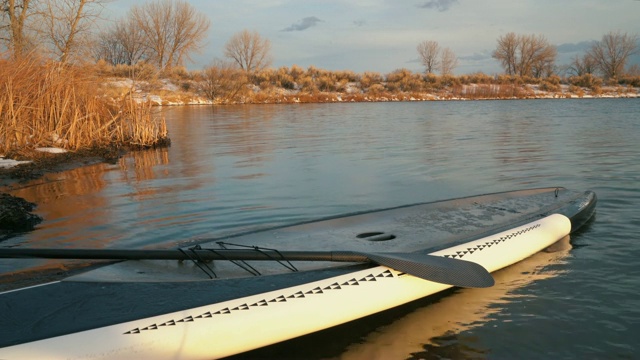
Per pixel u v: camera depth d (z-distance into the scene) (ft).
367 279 13.00
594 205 20.90
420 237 16.63
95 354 9.82
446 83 179.32
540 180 28.58
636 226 19.26
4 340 9.82
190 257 12.98
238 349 11.15
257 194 26.32
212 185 28.96
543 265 15.97
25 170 33.35
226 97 142.82
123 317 10.65
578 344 11.67
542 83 179.01
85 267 13.41
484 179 29.40
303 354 11.72
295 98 147.23
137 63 96.12
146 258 12.85
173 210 23.36
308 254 13.16
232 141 52.21
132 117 49.16
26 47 46.73
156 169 35.40
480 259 15.17
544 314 13.02
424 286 13.74
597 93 168.66
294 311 11.77
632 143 43.27
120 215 22.67
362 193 26.30
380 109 106.63
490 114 86.07
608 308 13.19
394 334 12.44
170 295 11.62
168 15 120.16
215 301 11.39
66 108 43.91
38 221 21.89
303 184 28.76
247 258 13.08
